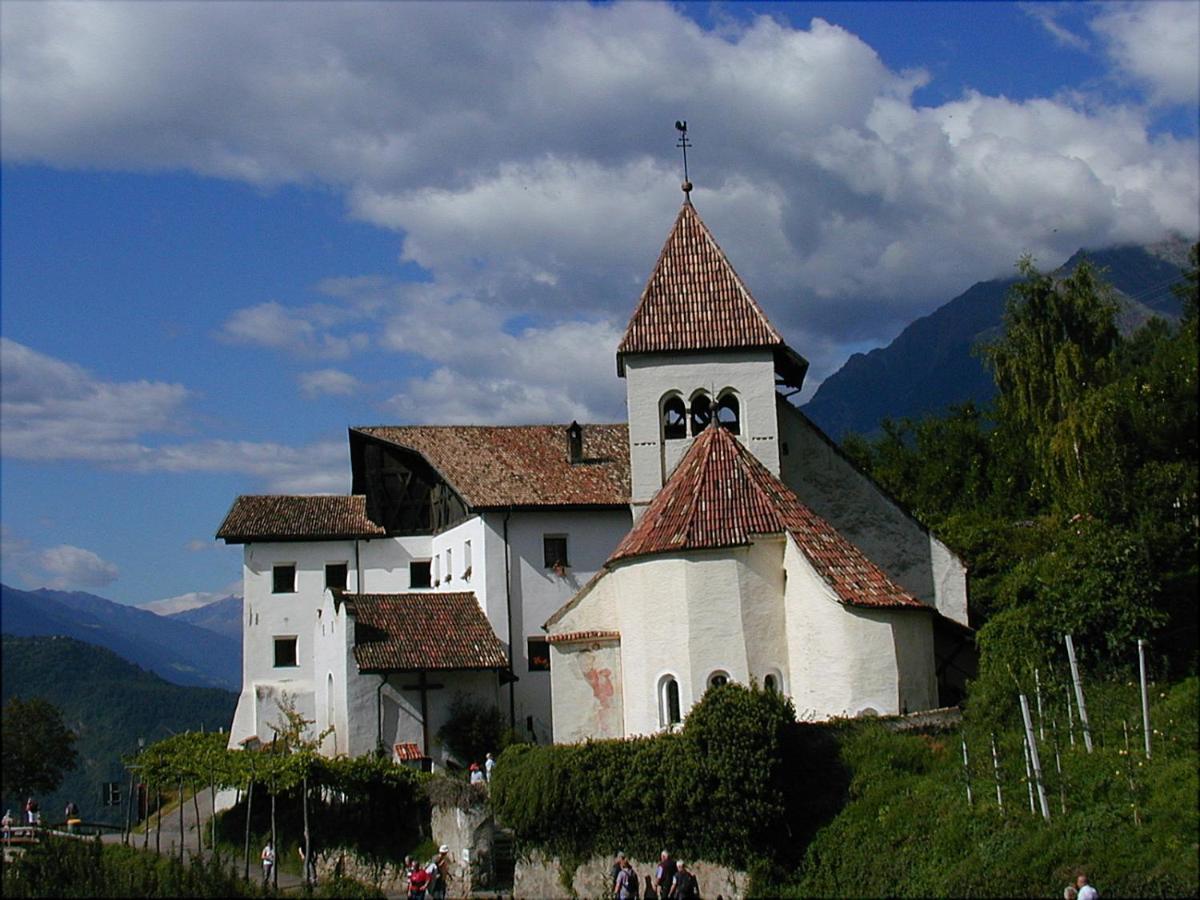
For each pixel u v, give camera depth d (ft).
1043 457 190.39
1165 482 139.54
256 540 214.90
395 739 176.65
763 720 115.24
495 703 182.09
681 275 171.12
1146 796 95.71
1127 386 160.86
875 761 115.65
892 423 314.14
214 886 126.62
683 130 176.65
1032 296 228.84
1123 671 111.96
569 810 126.21
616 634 150.10
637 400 166.20
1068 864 91.76
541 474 202.28
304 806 147.54
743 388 165.17
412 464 221.25
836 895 105.70
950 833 102.42
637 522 161.17
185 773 158.92
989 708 115.44
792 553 136.56
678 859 118.01
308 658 213.87
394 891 145.38
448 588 208.54
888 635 128.88
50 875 132.77
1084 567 115.24
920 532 163.53
